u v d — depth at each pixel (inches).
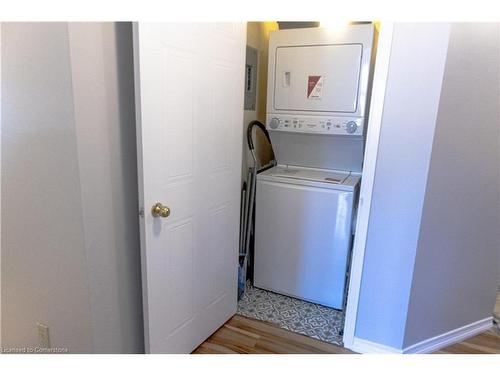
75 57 43.1
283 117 96.0
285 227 93.0
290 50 91.4
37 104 46.6
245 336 77.6
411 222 65.2
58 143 46.3
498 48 64.0
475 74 62.9
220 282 78.0
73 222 48.0
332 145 96.9
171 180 57.6
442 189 65.7
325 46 87.4
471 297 79.0
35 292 55.4
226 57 67.2
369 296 71.4
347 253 86.4
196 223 66.2
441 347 76.6
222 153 71.3
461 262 74.0
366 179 67.4
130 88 52.1
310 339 77.4
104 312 52.8
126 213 54.5
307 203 88.9
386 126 64.2
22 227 53.6
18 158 50.7
